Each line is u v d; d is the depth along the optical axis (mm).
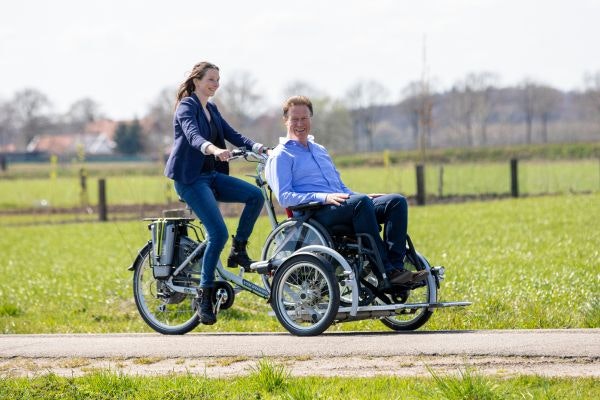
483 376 13508
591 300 20984
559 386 13172
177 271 19578
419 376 14156
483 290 24516
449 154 129125
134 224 64375
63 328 23609
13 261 44719
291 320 17812
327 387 13766
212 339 17688
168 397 13867
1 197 102125
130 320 24828
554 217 50469
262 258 18766
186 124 18453
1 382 15117
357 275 17328
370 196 18109
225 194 19062
